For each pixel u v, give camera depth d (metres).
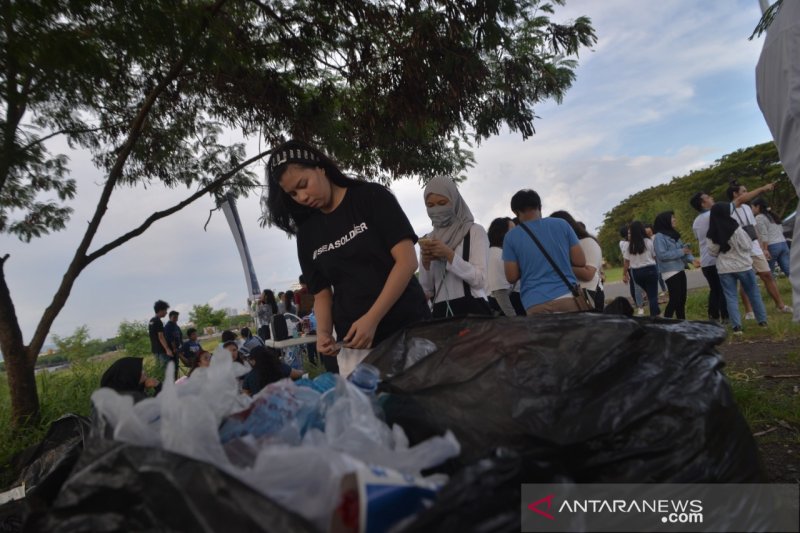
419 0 5.04
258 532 0.85
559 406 1.14
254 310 10.28
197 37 4.09
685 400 1.20
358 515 0.87
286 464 0.91
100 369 7.89
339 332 2.29
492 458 0.97
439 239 3.23
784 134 2.71
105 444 1.04
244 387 4.71
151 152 6.34
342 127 6.67
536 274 3.25
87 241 5.05
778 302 7.37
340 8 5.42
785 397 3.29
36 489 1.55
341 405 1.18
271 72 5.99
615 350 1.22
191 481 0.91
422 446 1.06
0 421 4.75
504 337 1.32
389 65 5.66
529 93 6.04
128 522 0.94
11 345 4.84
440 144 7.33
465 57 5.07
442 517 0.85
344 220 2.17
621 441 1.14
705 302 9.75
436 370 1.32
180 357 10.48
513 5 4.84
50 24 3.42
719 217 6.34
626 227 9.90
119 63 4.55
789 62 2.57
